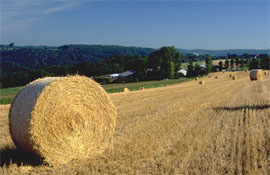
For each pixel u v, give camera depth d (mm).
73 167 7152
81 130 8078
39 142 7332
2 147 8836
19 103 7789
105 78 79000
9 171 6699
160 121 12367
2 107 20516
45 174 6590
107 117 8703
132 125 11672
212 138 9250
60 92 7789
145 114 14523
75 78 8125
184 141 8938
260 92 24375
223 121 12023
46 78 8617
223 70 113562
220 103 17828
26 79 69875
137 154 7754
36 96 7438
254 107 15633
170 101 20141
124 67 100938
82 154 8047
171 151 7961
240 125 11133
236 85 35250
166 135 9766
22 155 8156
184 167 6734
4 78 69312
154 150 8094
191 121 12195
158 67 88375
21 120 7539
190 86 39312
